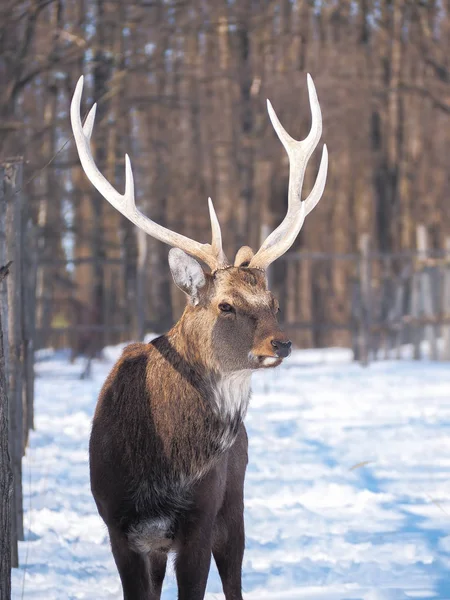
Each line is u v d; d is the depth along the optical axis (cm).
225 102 3938
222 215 4062
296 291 4309
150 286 3806
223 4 3391
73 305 3434
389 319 3011
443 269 2894
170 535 630
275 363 624
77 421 1577
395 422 1584
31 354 1462
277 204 4059
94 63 2950
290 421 1602
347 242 4222
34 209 3228
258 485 1112
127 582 627
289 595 735
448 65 4016
